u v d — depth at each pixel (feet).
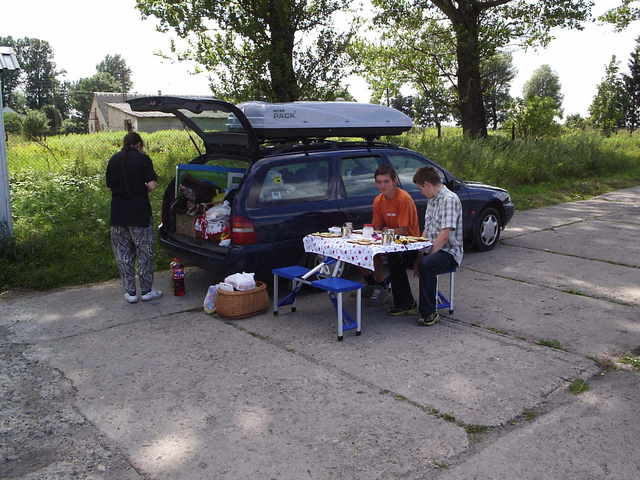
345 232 18.28
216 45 47.57
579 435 11.29
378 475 10.05
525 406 12.51
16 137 89.61
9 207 24.63
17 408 12.70
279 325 17.88
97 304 20.08
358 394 13.14
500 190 28.55
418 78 78.07
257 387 13.58
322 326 17.75
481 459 10.48
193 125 22.67
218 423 11.94
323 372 14.37
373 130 23.52
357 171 21.97
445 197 17.53
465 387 13.44
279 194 19.76
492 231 28.02
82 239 27.04
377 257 18.94
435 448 10.87
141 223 19.39
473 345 16.10
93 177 40.22
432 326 17.71
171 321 18.31
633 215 38.55
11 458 10.75
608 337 16.69
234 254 18.99
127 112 172.35
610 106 120.78
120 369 14.69
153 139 78.84
